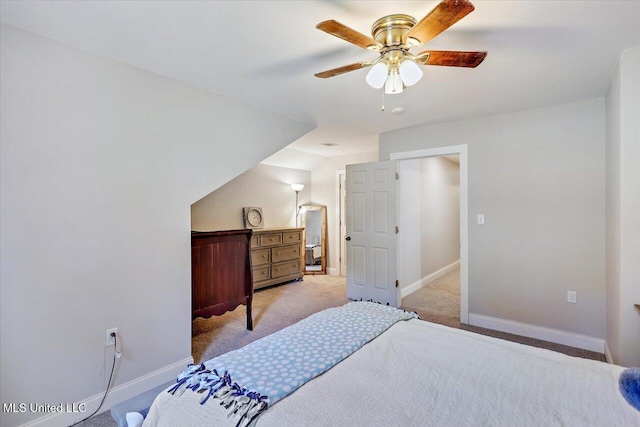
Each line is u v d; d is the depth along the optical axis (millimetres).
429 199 5488
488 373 1262
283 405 1059
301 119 3539
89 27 1740
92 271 2037
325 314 1922
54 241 1882
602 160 2795
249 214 5234
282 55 2082
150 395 1743
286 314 3830
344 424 966
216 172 2748
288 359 1351
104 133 2080
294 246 5500
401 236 4504
